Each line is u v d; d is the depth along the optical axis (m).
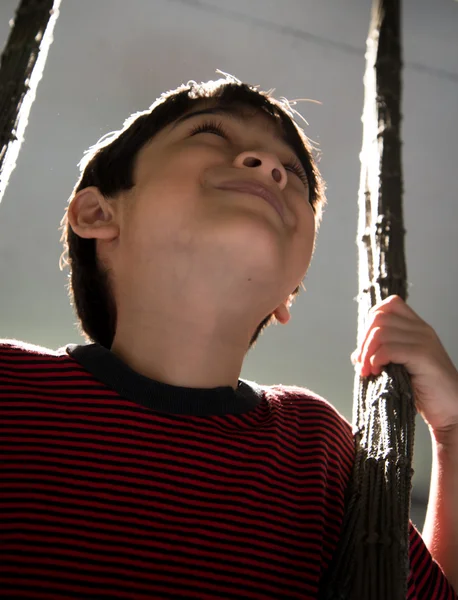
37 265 2.07
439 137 2.22
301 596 0.68
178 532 0.65
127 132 0.98
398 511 0.65
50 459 0.66
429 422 0.91
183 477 0.69
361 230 0.99
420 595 0.80
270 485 0.74
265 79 2.11
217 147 0.88
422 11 2.20
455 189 2.23
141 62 2.03
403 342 0.85
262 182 0.82
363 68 2.14
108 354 0.77
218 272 0.76
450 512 0.88
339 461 0.86
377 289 0.91
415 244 2.23
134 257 0.81
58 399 0.71
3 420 0.68
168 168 0.83
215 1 2.05
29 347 0.81
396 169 0.97
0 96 0.82
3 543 0.60
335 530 0.76
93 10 1.99
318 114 2.14
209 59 2.06
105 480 0.66
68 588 0.59
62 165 2.03
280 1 2.09
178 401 0.74
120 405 0.72
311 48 2.11
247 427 0.79
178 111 0.96
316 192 1.12
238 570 0.65
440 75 2.22
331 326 2.21
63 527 0.62
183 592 0.62
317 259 2.18
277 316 1.01
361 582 0.59
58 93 2.00
